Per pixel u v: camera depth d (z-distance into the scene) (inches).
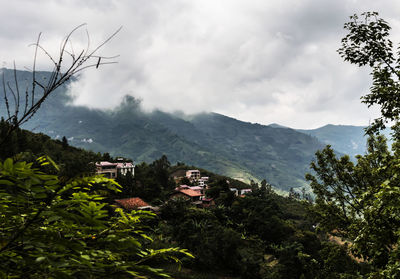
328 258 629.9
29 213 103.3
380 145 510.9
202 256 1721.2
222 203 3186.5
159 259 124.6
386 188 260.5
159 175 3831.2
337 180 598.9
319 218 634.8
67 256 107.5
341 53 392.5
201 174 6584.6
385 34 361.7
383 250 331.3
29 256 97.7
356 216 582.6
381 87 355.3
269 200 3038.9
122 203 2292.1
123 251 124.1
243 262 1849.2
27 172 86.7
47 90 90.5
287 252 1759.4
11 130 86.7
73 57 94.6
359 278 528.1
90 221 103.7
